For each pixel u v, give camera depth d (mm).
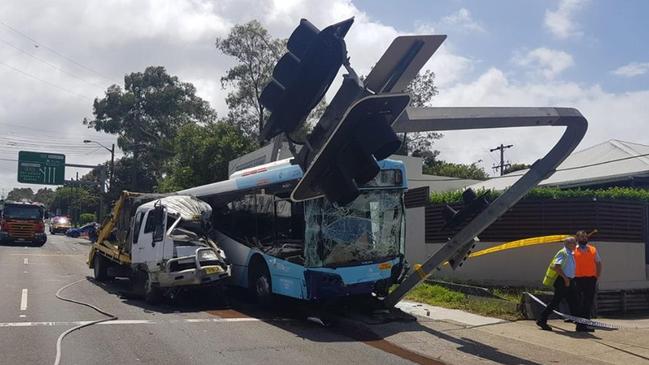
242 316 12266
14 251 32844
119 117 57406
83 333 10000
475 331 10680
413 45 4375
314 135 4180
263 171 13727
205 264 13414
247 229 14211
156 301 13852
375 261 12000
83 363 7984
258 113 42906
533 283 14797
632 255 14641
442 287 14773
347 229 11852
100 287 17016
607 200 14570
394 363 8367
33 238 39094
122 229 17031
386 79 4555
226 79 42688
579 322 10500
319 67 3805
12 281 17625
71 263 25656
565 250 10984
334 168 3766
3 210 39031
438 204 17500
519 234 15094
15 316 11523
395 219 12414
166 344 9281
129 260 15836
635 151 20172
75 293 15398
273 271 12828
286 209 12562
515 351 9164
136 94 57875
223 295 14672
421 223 18281
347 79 4086
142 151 58844
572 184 18484
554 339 10039
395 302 11742
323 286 11523
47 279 18688
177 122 58062
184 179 35000
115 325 10844
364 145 3697
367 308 12344
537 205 14953
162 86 58375
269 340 9805
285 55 3977
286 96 3900
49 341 9297
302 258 11812
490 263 15453
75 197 97688
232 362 8188
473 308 12695
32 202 40312
